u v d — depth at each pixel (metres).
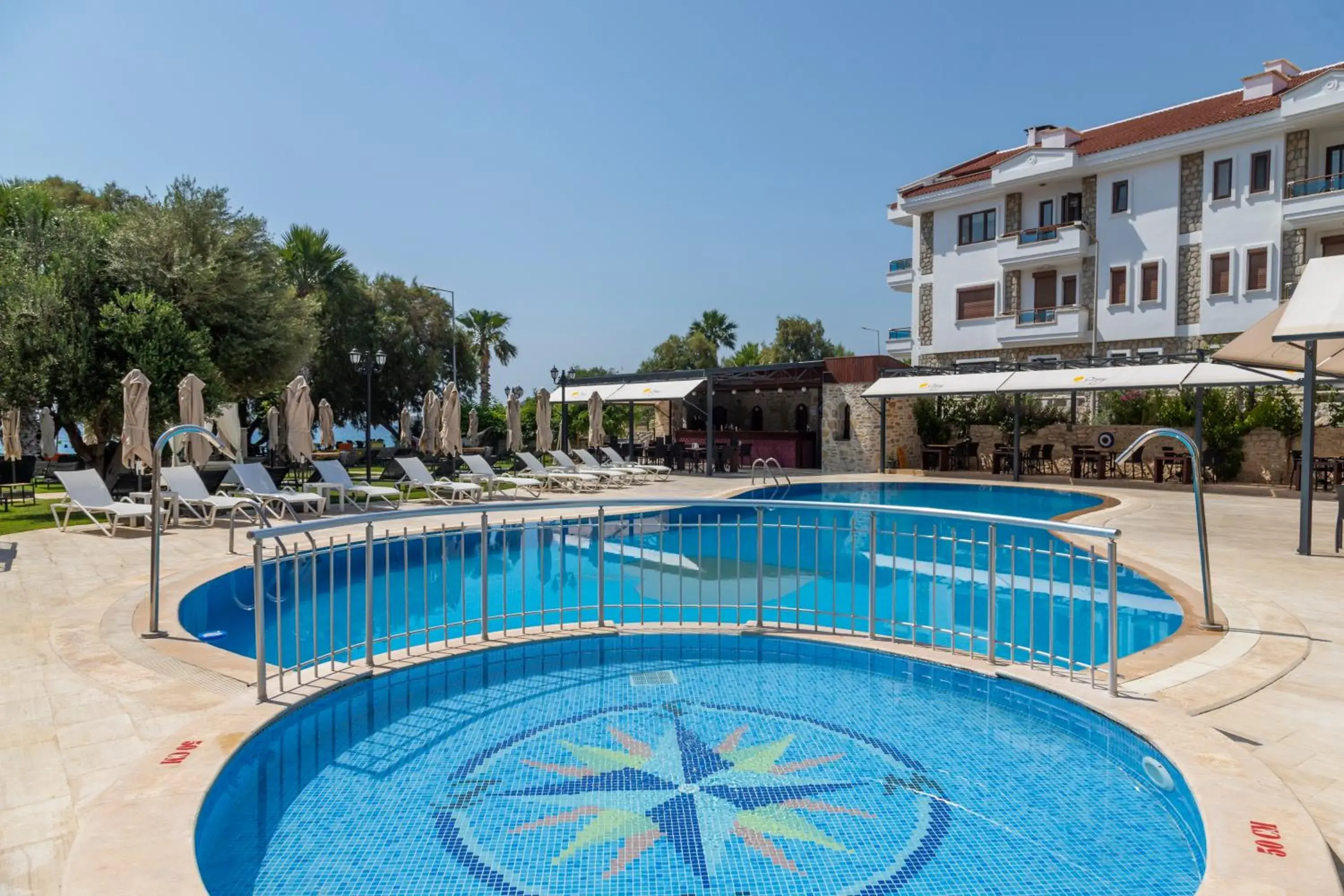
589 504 6.51
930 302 33.88
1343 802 3.50
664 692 5.41
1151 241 27.30
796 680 5.68
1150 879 3.12
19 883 2.83
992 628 5.56
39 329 15.07
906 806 3.75
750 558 12.27
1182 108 31.36
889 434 26.12
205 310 17.53
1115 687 4.76
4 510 15.16
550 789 3.91
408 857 3.28
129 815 3.09
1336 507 15.84
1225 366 18.22
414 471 16.72
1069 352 29.83
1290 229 24.30
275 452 22.47
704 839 3.43
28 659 5.48
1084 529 4.83
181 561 9.47
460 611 8.70
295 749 4.42
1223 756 3.75
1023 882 3.10
